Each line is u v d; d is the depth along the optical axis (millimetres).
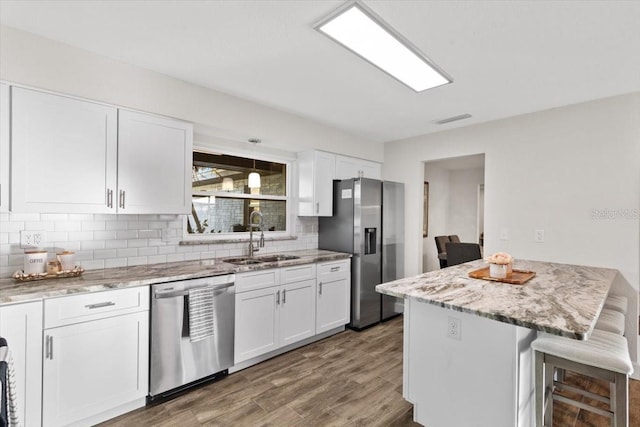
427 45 1993
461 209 6723
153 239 2734
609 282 2145
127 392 2018
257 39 1973
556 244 3076
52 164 1973
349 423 1976
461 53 2088
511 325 1527
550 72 2350
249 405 2150
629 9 1622
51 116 1975
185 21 1794
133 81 2299
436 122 3596
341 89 2711
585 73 2363
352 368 2688
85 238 2375
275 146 3549
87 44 2035
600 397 1783
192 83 2602
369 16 1691
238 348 2584
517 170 3328
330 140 3793
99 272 2301
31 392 1695
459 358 1696
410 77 2391
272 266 2834
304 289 3121
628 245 2719
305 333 3125
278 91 2764
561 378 2387
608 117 2824
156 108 2406
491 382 1582
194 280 2316
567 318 1362
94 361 1896
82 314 1854
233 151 3348
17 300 1646
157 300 2131
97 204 2137
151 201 2381
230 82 2588
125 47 2074
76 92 2062
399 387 2389
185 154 2572
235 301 2568
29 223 2145
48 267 2074
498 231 3443
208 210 3234
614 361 1488
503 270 2082
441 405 1764
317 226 4105
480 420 1616
